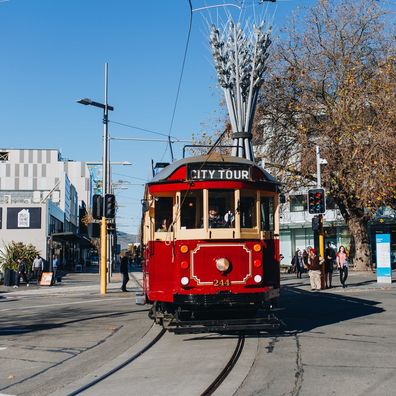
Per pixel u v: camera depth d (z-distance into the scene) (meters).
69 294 25.84
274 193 11.36
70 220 85.94
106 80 27.08
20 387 7.68
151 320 14.45
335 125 29.45
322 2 30.81
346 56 30.38
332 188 31.31
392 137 27.72
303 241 49.03
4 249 39.19
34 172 110.31
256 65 18.58
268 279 11.08
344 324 12.80
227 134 30.25
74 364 9.18
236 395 6.76
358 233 35.72
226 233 10.62
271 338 11.02
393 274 35.94
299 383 7.25
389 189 28.02
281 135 31.69
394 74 28.45
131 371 8.45
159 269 10.95
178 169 11.01
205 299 10.32
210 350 9.85
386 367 8.12
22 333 12.91
